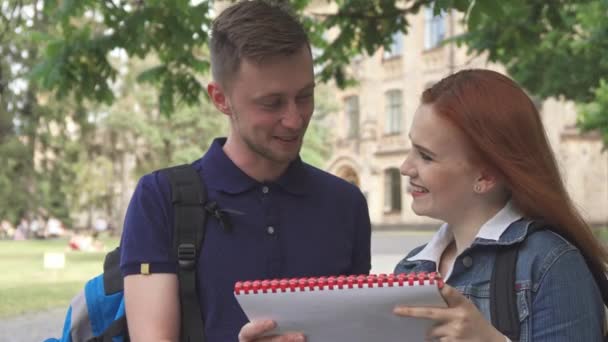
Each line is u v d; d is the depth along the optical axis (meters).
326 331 1.79
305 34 2.19
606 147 15.80
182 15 5.42
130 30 5.44
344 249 2.45
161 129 30.38
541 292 1.95
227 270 2.25
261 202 2.34
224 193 2.31
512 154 2.04
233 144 2.36
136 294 2.18
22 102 25.06
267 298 1.75
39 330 9.34
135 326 2.15
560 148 32.53
